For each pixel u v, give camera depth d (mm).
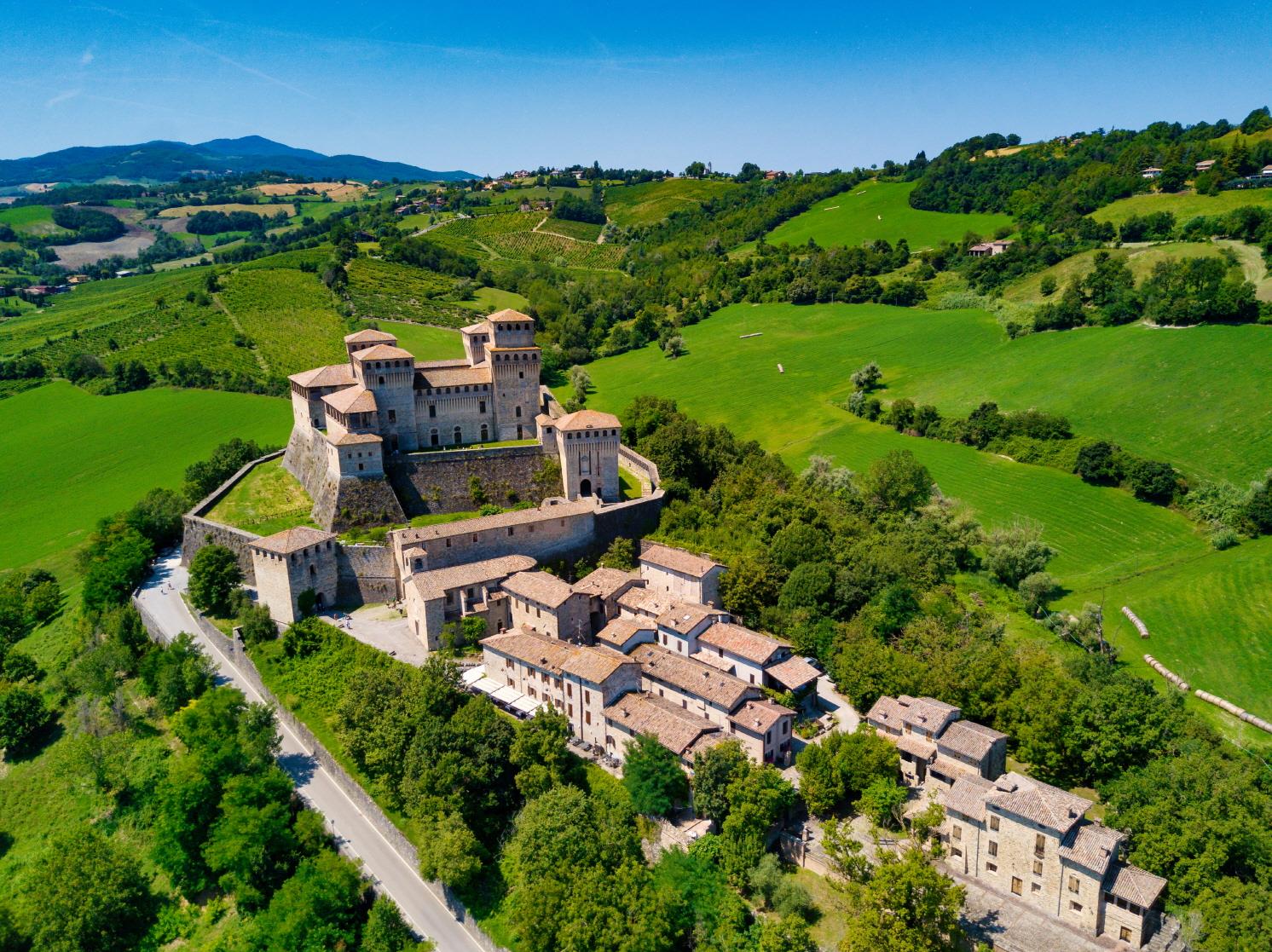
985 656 120562
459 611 136125
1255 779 101500
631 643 129500
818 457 197250
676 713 112000
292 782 113188
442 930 97250
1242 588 151500
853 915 89250
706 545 152375
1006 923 87438
